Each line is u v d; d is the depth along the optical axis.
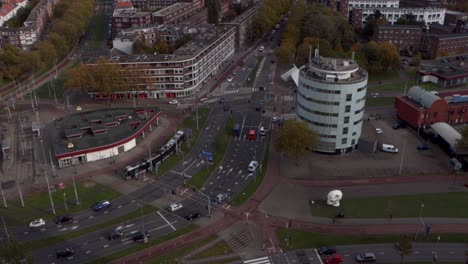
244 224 128.88
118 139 169.62
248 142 181.12
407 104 192.25
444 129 175.25
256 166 159.12
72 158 160.38
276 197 142.12
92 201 139.12
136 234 122.06
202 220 130.75
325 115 162.62
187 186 148.38
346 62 167.88
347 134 166.12
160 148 171.00
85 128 176.12
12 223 127.81
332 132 164.88
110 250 117.56
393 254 115.94
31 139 183.62
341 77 159.12
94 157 164.50
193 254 116.31
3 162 164.12
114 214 133.00
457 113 189.38
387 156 167.62
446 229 125.62
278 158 167.50
